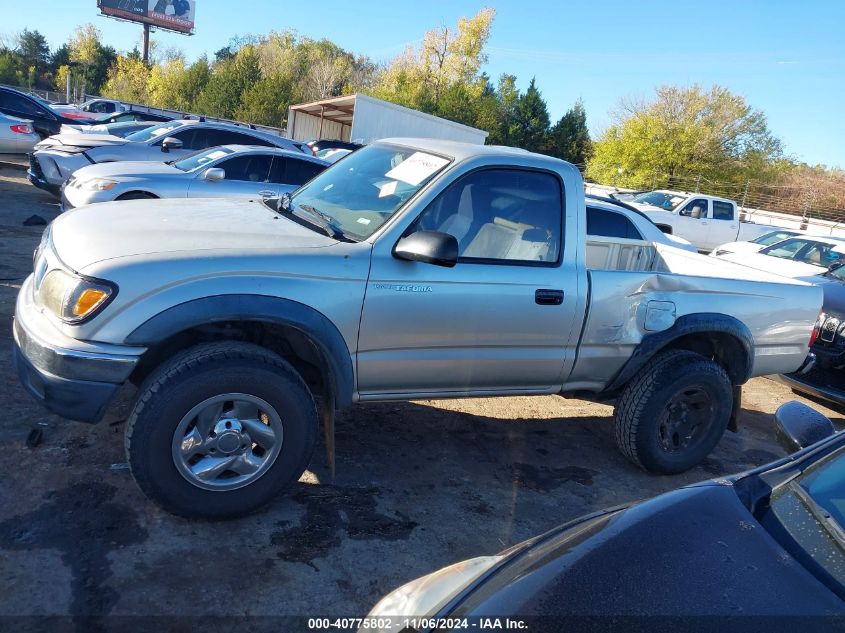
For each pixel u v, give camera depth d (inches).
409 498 146.9
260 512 132.1
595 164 1590.8
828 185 1480.1
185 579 110.2
